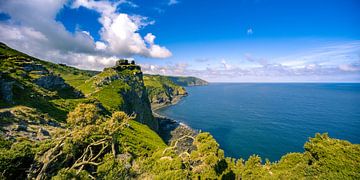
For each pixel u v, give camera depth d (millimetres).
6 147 32406
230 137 118688
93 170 37812
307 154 48031
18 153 29422
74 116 37844
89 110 39125
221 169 35531
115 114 43156
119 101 129875
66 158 34281
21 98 64875
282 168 48812
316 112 177250
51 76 100938
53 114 66562
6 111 49125
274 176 42781
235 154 95938
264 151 97375
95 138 43250
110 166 31562
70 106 83000
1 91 57781
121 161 36375
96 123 40156
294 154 50656
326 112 176500
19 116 50281
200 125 153375
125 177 31406
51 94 85625
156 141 89438
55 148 33156
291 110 190875
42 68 106625
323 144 47031
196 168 31047
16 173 28609
